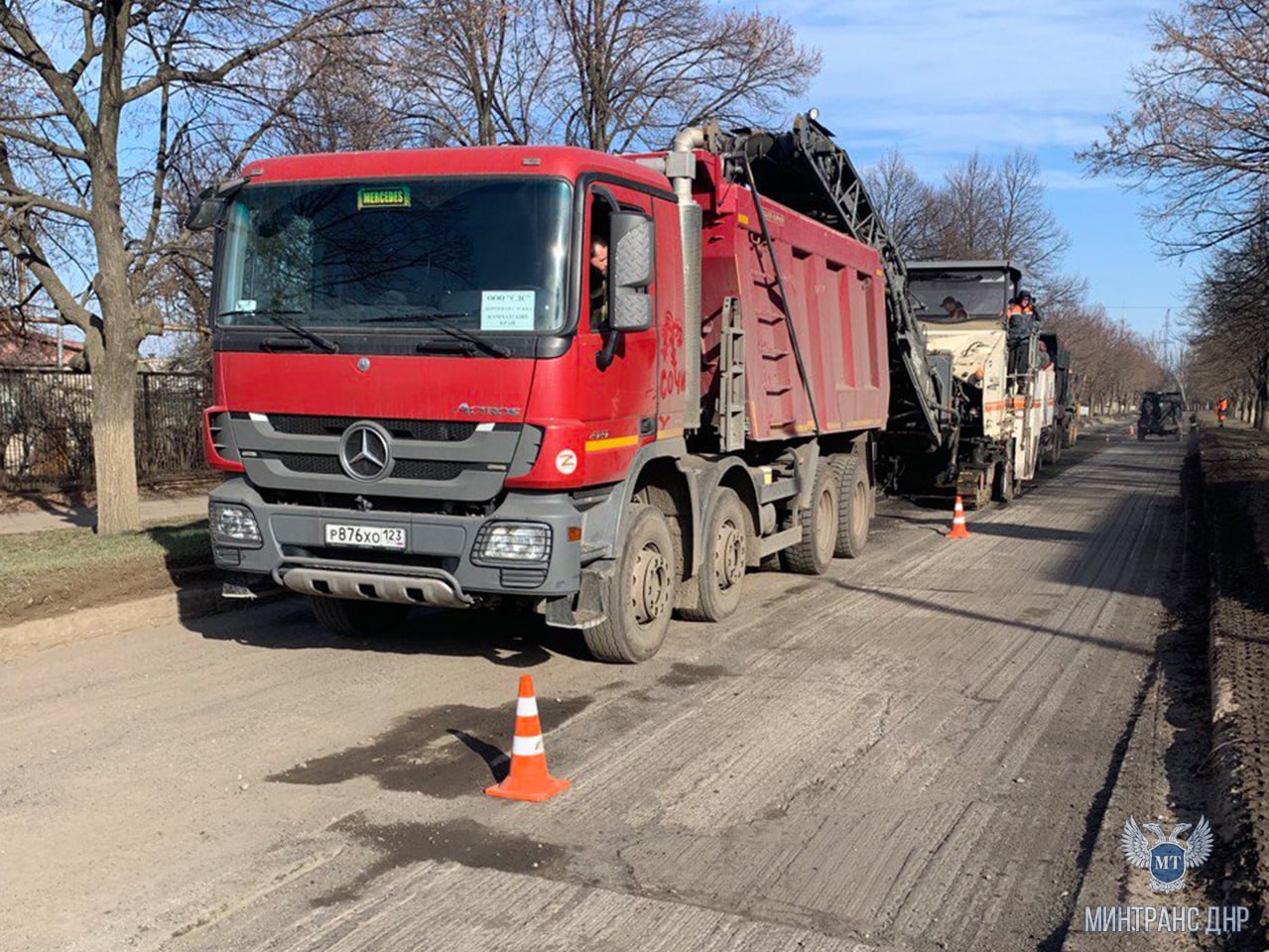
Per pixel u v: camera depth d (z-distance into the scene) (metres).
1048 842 4.83
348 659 7.89
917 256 37.38
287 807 5.12
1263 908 3.89
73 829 4.84
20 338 15.47
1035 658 8.12
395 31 12.16
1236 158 14.88
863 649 8.33
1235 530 13.88
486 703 6.84
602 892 4.31
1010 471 19.39
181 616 9.15
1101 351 71.38
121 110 11.73
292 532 6.95
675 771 5.67
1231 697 6.40
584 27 19.02
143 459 18.22
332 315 6.86
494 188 6.68
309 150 13.37
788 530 10.91
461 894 4.28
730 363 8.66
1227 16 14.43
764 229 9.16
